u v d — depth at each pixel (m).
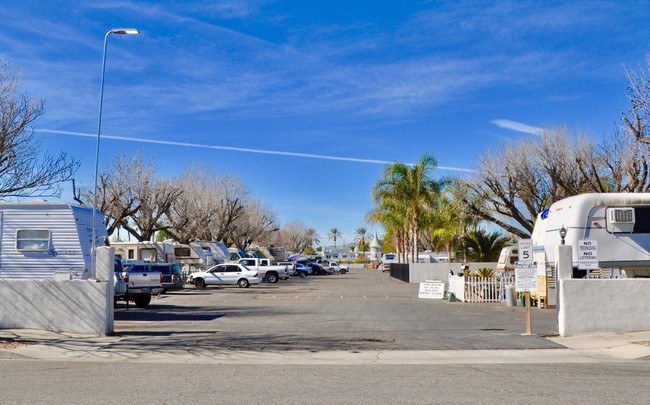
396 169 50.44
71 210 22.08
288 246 131.25
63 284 16.22
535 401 8.24
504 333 16.34
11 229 22.11
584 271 20.09
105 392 8.99
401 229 59.03
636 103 21.48
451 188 40.47
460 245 49.62
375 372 10.85
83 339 15.23
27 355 13.09
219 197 61.03
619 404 8.04
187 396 8.69
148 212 46.31
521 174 35.56
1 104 22.62
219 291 38.53
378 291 38.97
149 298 25.62
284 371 11.02
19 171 23.86
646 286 15.48
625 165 28.64
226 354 13.27
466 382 9.74
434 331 16.98
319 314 22.34
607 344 14.09
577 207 20.03
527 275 15.87
